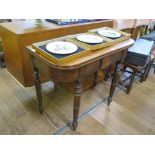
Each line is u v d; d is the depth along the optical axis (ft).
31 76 6.21
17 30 5.42
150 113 6.08
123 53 5.16
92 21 7.23
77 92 4.27
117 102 6.49
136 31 9.27
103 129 5.25
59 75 3.76
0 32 6.24
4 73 7.80
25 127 5.14
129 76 7.82
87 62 3.83
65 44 4.30
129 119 5.73
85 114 5.77
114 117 5.75
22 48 5.41
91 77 6.45
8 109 5.79
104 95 6.82
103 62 4.51
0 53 7.90
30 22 6.33
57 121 5.43
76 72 3.83
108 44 4.67
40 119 5.45
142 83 7.88
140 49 6.38
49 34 5.81
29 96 6.46
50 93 6.73
